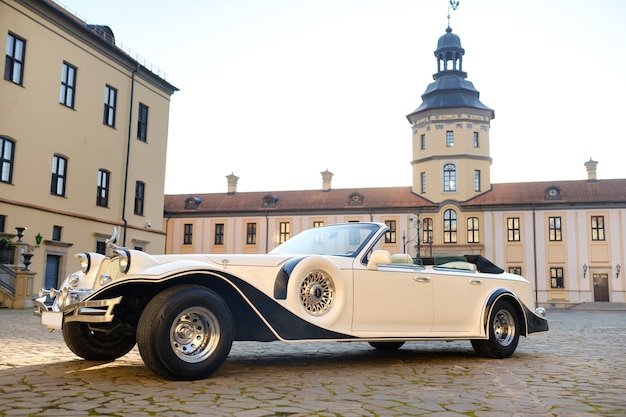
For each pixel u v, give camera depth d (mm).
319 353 7082
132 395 3875
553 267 43656
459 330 6508
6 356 6082
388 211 47250
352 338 5395
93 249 25750
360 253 5738
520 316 7086
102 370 5031
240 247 50375
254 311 4766
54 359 5848
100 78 26500
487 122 47312
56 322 4816
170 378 4418
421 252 45625
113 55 27312
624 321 19953
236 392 4082
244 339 4844
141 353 4336
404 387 4543
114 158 27453
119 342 5742
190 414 3352
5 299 18531
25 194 22031
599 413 3688
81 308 4559
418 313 6062
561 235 43906
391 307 5816
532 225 44375
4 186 21062
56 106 23750
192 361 4426
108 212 26953
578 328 14828
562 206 43938
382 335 5676
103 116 26734
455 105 46250
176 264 4523
